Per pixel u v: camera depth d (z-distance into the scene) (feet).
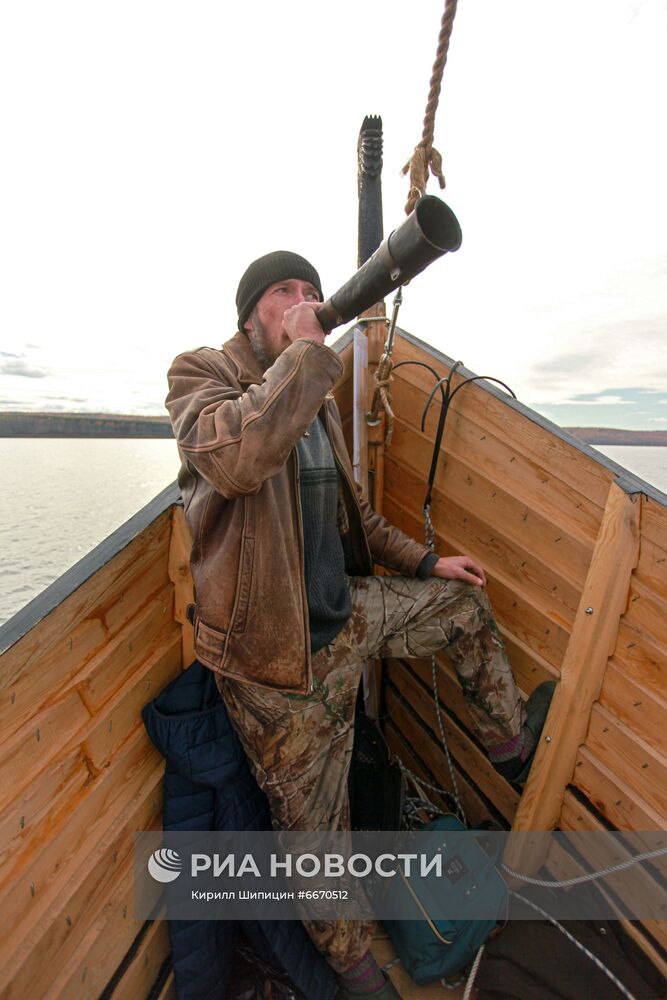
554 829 4.56
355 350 5.52
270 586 3.28
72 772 3.05
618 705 4.00
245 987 3.93
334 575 3.95
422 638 4.34
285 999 3.81
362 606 4.25
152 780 3.82
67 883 2.91
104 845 3.20
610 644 3.98
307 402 2.82
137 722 3.70
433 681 5.22
